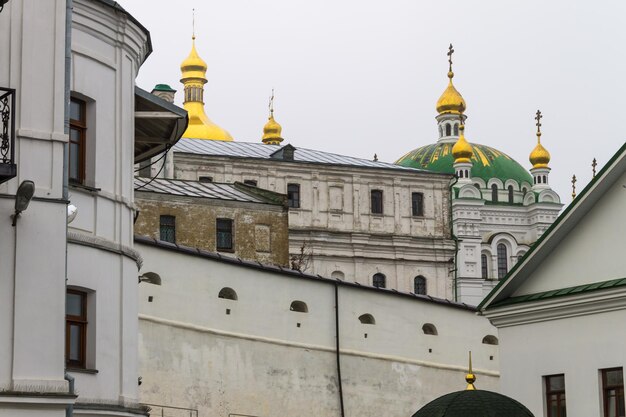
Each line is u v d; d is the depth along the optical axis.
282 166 106.12
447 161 155.12
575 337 46.06
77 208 36.53
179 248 55.75
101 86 37.81
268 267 60.16
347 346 62.97
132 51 39.38
